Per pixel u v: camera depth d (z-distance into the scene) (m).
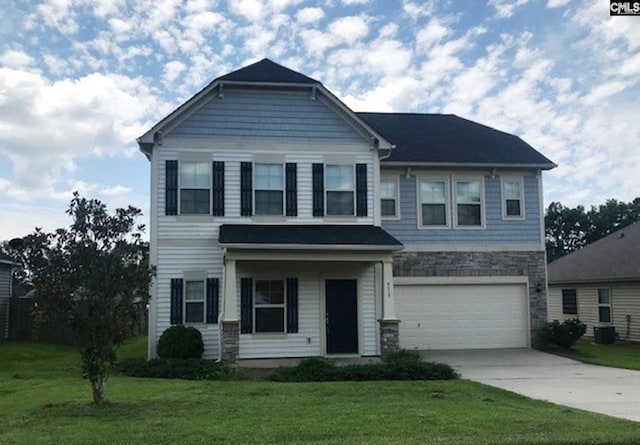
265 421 8.15
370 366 14.15
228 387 11.88
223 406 9.38
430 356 18.50
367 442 6.86
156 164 17.61
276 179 18.22
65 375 14.53
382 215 20.31
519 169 21.11
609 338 24.39
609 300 26.34
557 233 64.50
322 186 18.36
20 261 9.41
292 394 10.89
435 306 20.27
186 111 17.83
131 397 10.49
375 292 18.12
